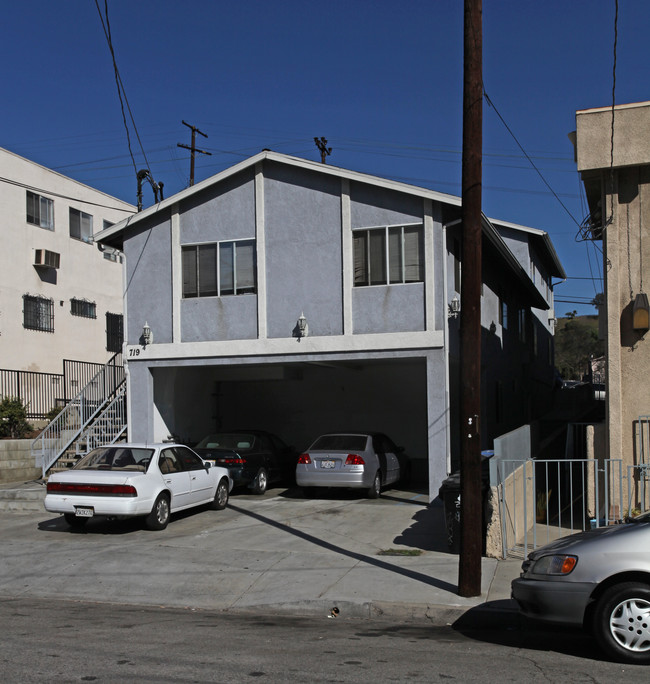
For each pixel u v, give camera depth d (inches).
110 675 231.8
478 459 345.7
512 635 298.7
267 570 398.6
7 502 601.0
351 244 639.8
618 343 470.9
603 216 481.1
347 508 586.9
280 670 239.3
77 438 731.4
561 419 1013.8
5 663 245.4
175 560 422.3
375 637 292.4
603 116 474.3
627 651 247.9
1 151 952.9
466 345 348.8
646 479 454.6
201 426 825.5
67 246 1064.8
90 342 1098.7
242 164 665.0
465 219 352.2
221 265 682.2
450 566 397.1
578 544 266.5
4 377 886.4
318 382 871.1
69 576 404.5
